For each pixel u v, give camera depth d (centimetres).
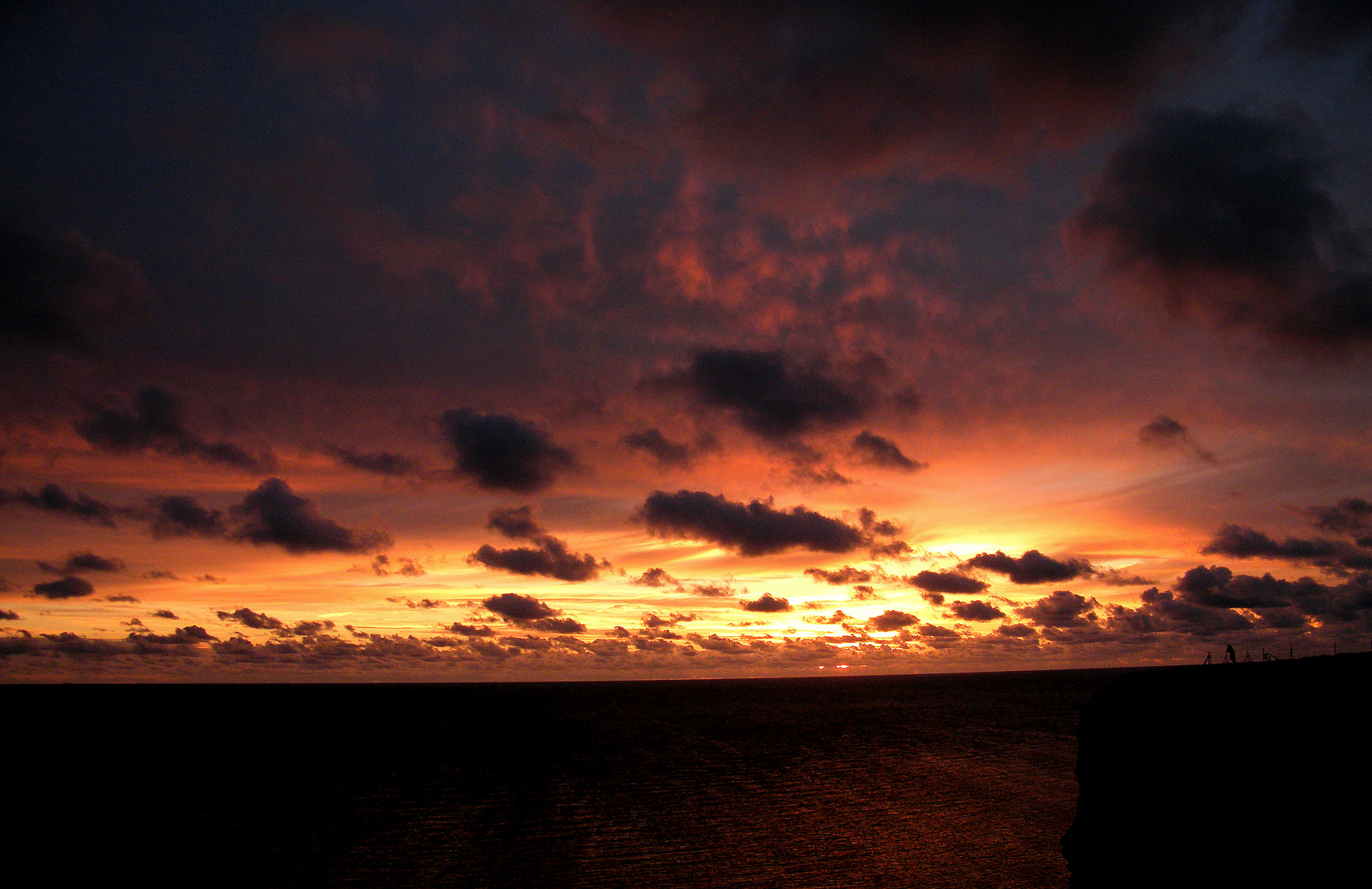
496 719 15975
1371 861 2238
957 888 4838
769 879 5019
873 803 7262
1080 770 3403
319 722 15112
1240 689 3127
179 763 9925
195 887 4988
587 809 7100
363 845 5925
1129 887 2844
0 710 17212
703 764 9719
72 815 6988
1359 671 3153
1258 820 2562
